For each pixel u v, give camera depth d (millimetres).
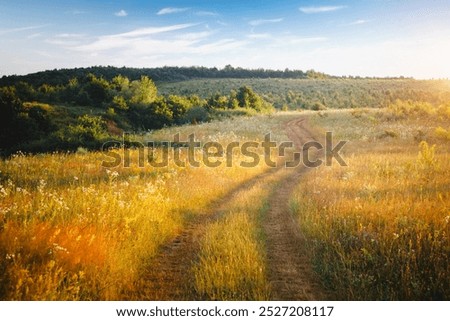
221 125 49000
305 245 8727
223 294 6211
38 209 8492
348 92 147125
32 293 5391
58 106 59906
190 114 66500
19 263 5875
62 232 7250
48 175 14711
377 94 133750
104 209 9242
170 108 67062
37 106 51062
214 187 16094
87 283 6129
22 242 6578
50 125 40969
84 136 33500
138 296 6273
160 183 13914
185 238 9719
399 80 181625
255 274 6832
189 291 6480
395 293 5922
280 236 9734
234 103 76375
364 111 57688
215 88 154750
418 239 7145
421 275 6273
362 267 6812
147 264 7676
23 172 14656
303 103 127562
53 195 9328
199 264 7367
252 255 7625
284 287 6617
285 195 15781
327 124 49656
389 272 6504
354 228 8805
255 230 9797
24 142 34500
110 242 7555
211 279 6664
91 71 121750
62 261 6371
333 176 17719
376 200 11297
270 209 13055
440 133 28203
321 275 7012
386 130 35938
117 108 63688
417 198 10820
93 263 6598
